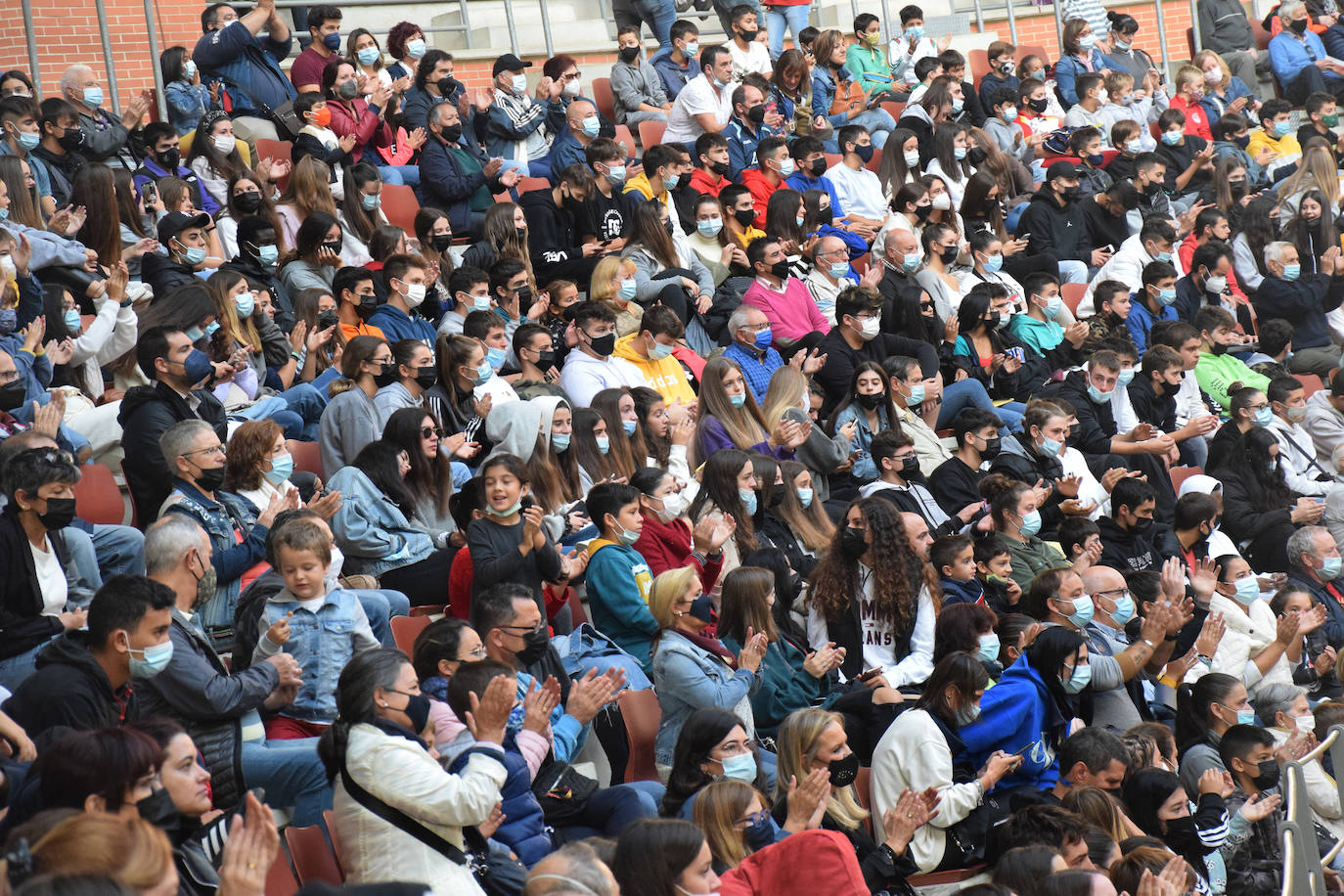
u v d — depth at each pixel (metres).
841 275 34.53
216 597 20.03
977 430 28.44
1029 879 17.34
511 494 21.19
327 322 28.36
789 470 25.83
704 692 20.02
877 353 31.06
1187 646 25.41
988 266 35.56
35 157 29.64
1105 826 19.78
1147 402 32.81
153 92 37.09
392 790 14.95
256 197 30.94
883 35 52.09
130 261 29.00
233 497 20.77
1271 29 52.94
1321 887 19.81
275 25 38.28
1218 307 35.50
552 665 19.72
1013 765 20.25
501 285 30.19
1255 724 23.91
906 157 39.47
